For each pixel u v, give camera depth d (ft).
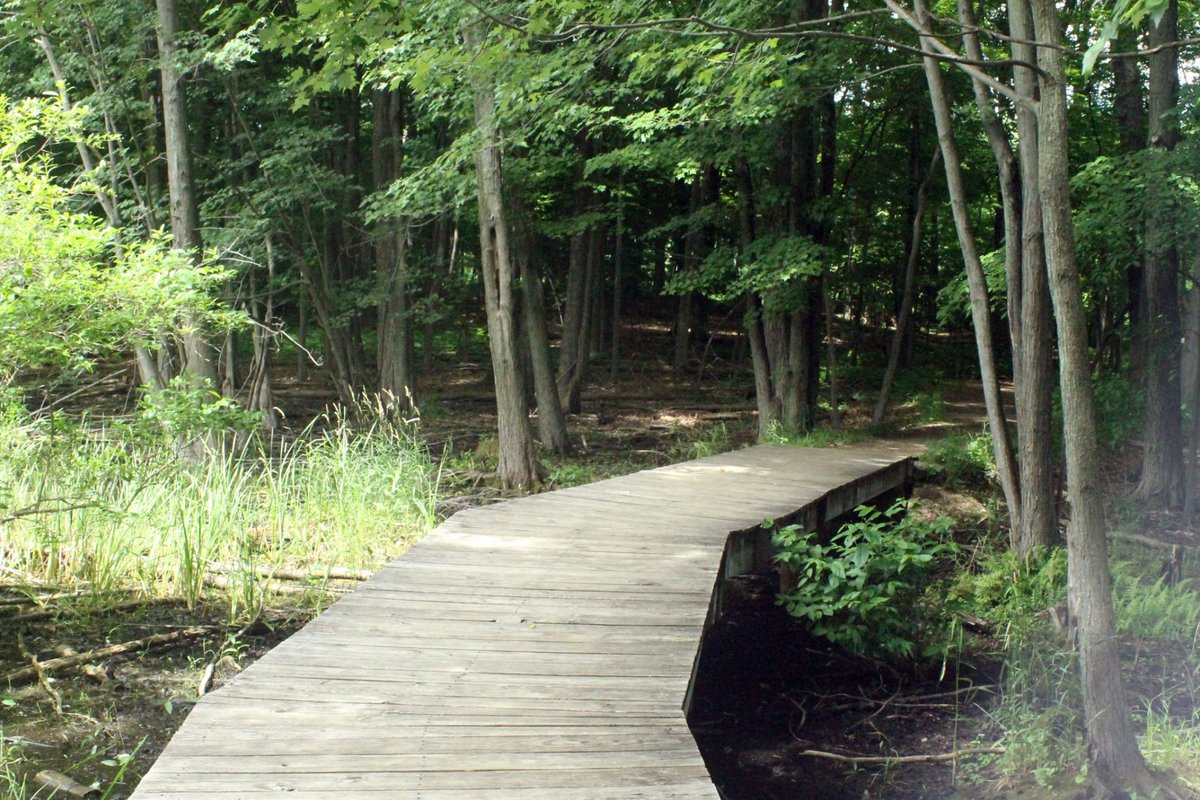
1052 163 15.83
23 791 14.42
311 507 28.19
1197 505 37.35
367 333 78.59
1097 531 16.03
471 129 42.04
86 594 22.91
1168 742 17.47
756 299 49.03
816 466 34.47
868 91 46.14
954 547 22.65
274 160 47.67
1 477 24.48
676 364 76.48
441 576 19.44
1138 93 39.24
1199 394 36.86
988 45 43.83
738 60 23.38
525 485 39.32
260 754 11.53
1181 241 32.55
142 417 24.58
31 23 22.80
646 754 11.75
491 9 21.47
